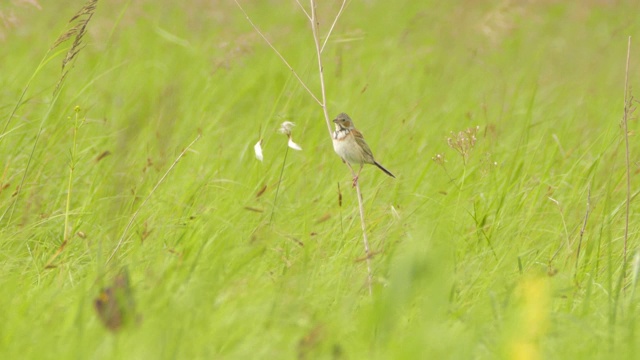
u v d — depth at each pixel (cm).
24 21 1833
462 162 1334
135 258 1005
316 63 1831
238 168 1323
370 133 1509
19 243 1073
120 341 779
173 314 805
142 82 1698
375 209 1206
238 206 1123
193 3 2064
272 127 1461
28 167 1183
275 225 1095
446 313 862
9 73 1641
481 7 2189
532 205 1173
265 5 2223
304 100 1653
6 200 1127
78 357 755
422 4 2291
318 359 782
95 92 1608
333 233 1105
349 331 844
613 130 1448
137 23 2023
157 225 1088
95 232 1116
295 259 986
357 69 1805
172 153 1340
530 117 1515
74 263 1012
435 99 1742
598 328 877
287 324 841
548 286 875
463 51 2047
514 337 762
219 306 853
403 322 852
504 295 912
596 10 2489
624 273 998
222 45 1697
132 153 1332
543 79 1945
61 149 1298
